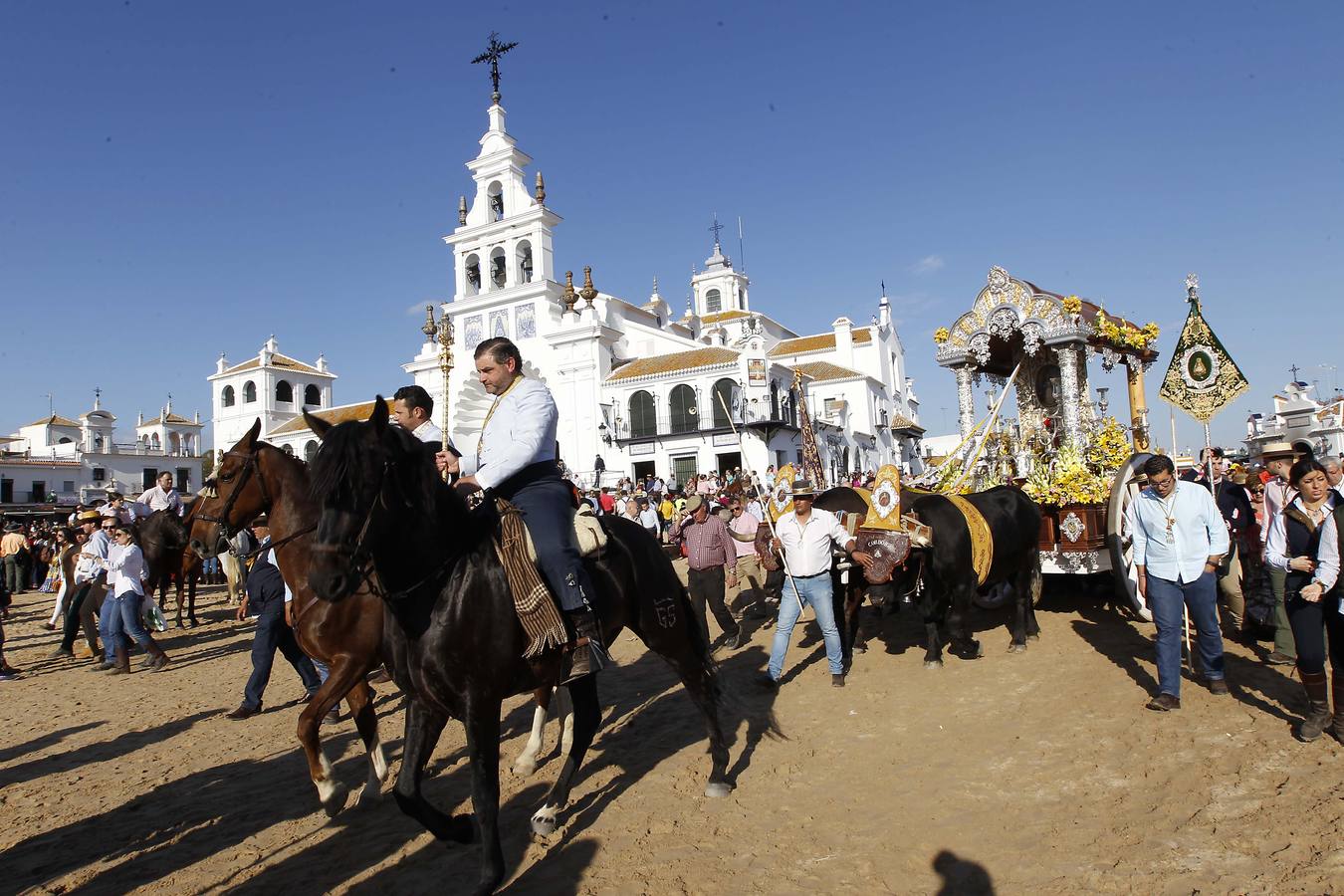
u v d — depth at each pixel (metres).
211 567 23.44
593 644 4.74
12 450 81.31
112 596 12.09
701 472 48.06
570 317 52.34
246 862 5.07
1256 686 7.08
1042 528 10.06
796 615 8.42
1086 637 9.38
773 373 47.72
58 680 11.85
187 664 12.65
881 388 61.75
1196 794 5.04
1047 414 13.13
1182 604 6.65
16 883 4.94
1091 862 4.36
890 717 7.17
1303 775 5.17
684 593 5.81
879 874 4.44
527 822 5.39
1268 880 4.02
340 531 3.77
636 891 4.38
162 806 6.21
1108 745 5.99
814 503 9.66
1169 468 6.69
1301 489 6.52
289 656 8.92
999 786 5.46
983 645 9.53
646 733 7.27
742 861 4.68
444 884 4.59
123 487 73.00
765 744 6.74
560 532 4.68
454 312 55.56
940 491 11.49
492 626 4.32
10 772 7.38
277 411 68.88
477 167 54.84
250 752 7.55
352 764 6.96
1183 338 9.23
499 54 54.59
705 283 81.19
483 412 51.69
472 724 4.29
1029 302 11.64
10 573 25.81
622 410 50.75
